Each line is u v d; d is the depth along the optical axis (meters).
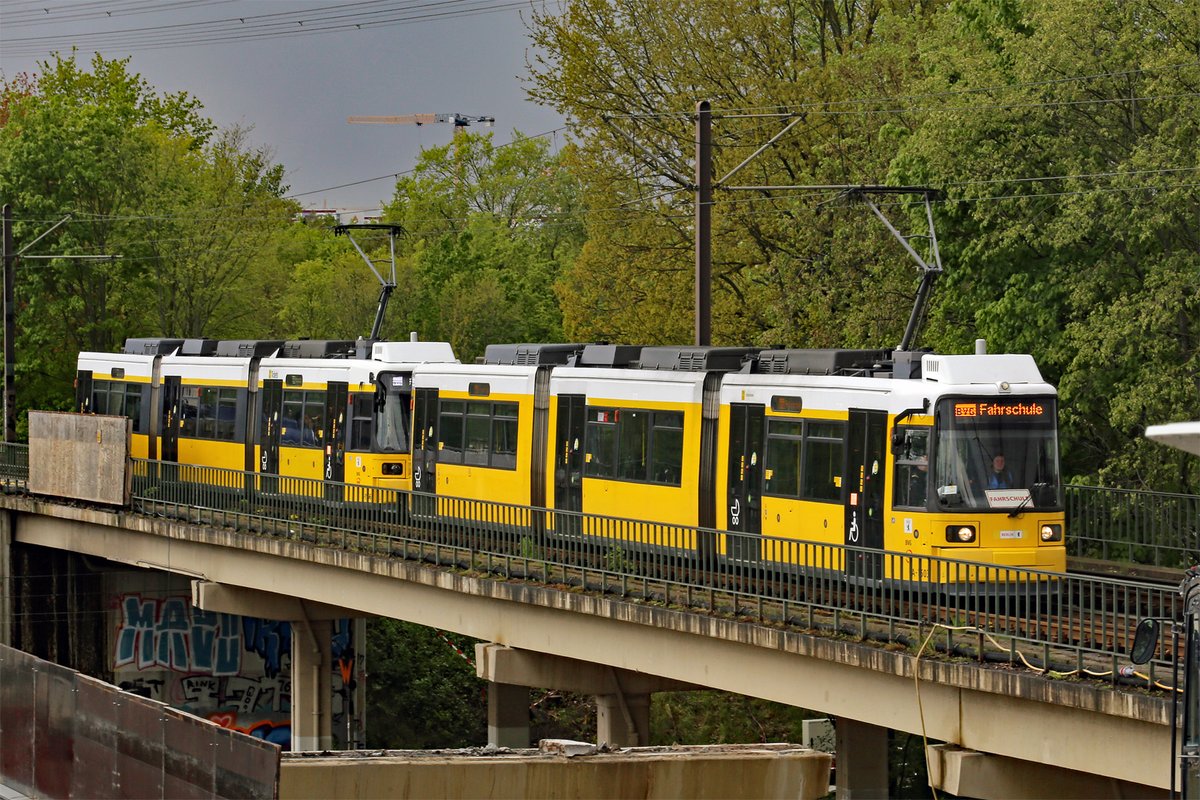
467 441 43.06
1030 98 44.06
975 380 30.98
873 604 27.16
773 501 34.06
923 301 41.28
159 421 57.38
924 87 49.19
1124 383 41.78
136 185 83.50
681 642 31.31
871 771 33.75
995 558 30.20
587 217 67.62
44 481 57.97
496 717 41.91
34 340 80.75
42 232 81.00
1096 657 24.53
